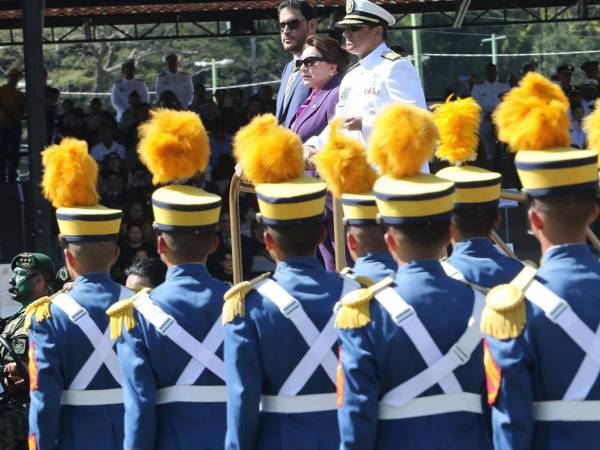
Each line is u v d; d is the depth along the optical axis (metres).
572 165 11.16
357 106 18.34
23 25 39.19
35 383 14.56
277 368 12.47
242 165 13.34
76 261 14.94
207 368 13.46
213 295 13.69
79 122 54.34
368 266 13.99
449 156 13.92
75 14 65.94
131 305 13.62
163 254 13.97
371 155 12.18
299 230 12.70
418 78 18.30
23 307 19.83
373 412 11.39
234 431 12.37
